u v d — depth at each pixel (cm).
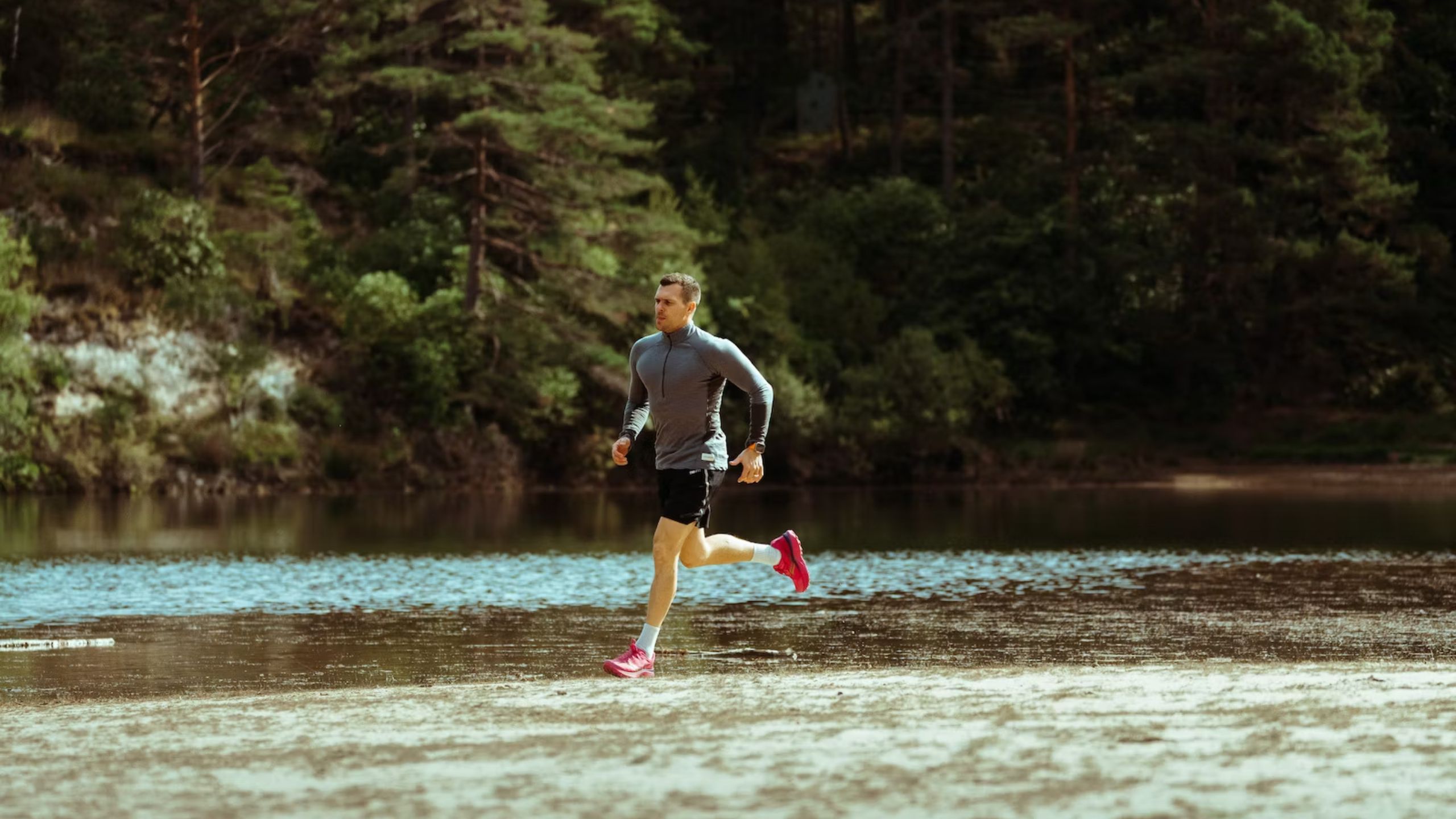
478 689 791
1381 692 667
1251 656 1123
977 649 1189
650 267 4922
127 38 4366
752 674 859
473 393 4444
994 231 5819
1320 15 5750
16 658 1152
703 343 910
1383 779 473
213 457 3919
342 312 4466
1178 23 6259
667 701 700
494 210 4953
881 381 4931
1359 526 2709
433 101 5381
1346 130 5669
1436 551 2162
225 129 4869
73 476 3716
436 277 4753
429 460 4338
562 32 4475
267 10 4400
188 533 2550
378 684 1014
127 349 3934
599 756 542
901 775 494
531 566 1984
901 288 5775
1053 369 5712
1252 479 4716
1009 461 4881
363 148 4988
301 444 4141
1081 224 5928
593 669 1087
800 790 475
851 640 1250
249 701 763
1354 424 5712
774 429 4725
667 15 6494
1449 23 6394
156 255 4075
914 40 6638
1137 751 525
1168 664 905
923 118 7356
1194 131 5719
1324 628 1307
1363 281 5741
